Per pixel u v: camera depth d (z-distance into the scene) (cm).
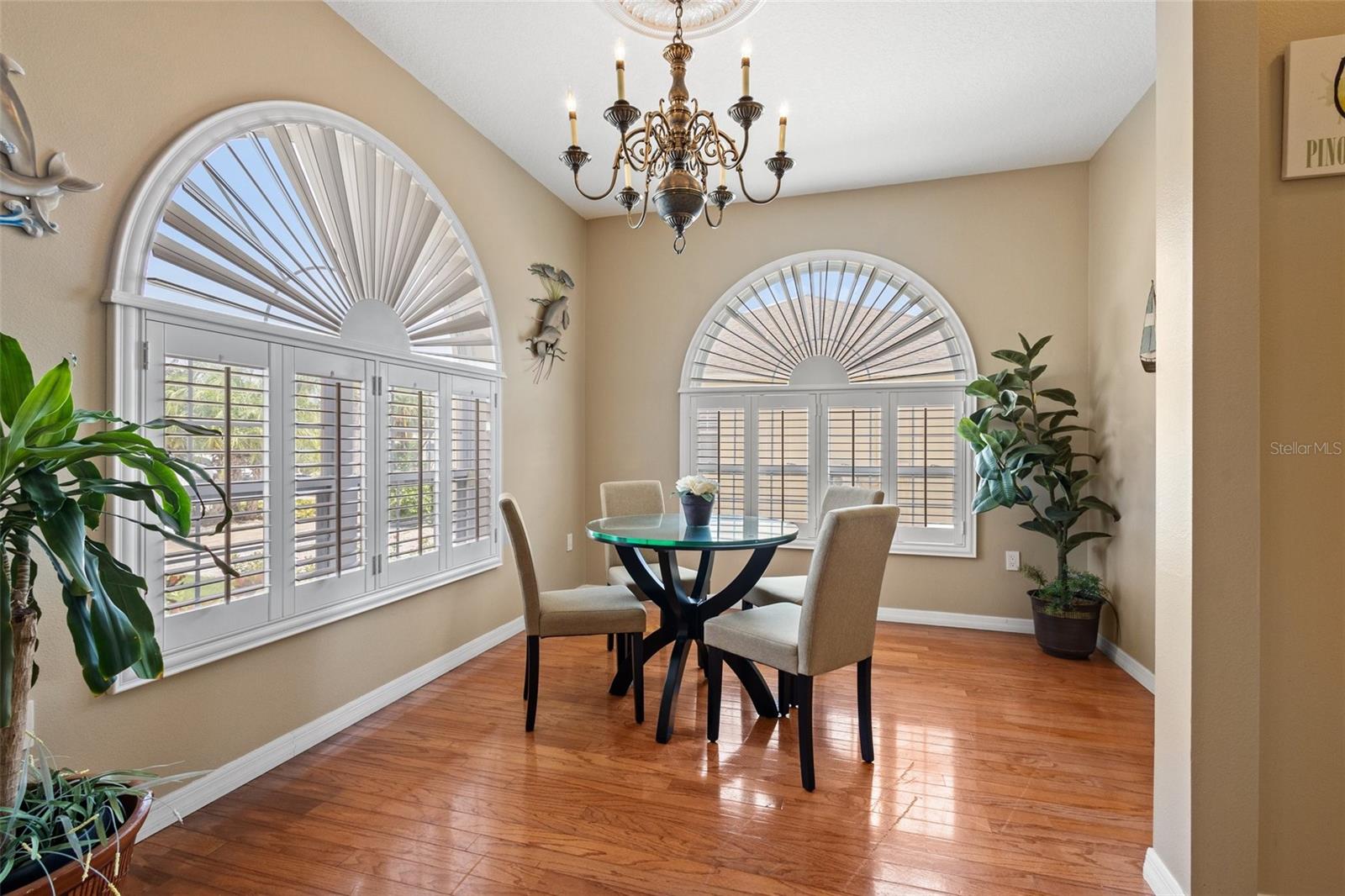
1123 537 328
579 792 210
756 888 165
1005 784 214
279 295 228
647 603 456
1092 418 371
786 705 269
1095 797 207
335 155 251
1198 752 147
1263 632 148
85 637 122
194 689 200
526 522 395
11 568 131
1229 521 145
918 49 273
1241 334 145
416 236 294
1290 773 147
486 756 234
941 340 407
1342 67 142
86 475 139
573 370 458
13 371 125
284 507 228
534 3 246
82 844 126
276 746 226
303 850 180
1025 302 390
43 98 163
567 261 448
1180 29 152
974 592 399
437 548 310
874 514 214
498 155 363
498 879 168
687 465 455
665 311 461
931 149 365
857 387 421
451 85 302
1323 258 146
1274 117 148
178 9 195
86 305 173
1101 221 358
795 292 438
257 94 220
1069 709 275
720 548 244
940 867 173
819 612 207
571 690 298
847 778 218
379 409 273
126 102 181
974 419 360
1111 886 165
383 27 260
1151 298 288
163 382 189
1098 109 320
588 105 319
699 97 312
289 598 230
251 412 216
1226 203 146
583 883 166
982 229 398
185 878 168
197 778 200
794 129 342
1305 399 147
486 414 350
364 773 221
